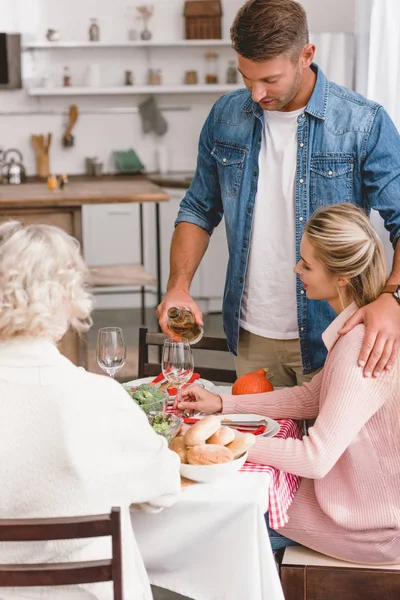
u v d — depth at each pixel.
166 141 7.18
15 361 1.42
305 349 2.43
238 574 1.66
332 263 1.93
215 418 1.83
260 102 2.22
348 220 1.93
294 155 2.37
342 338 1.91
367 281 1.94
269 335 2.48
